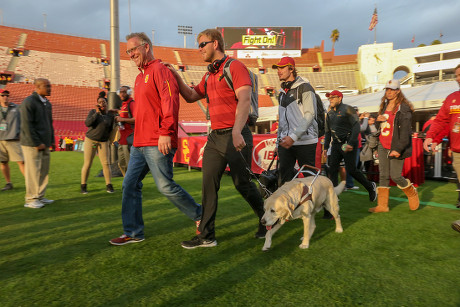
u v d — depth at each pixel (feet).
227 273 7.34
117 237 10.09
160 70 8.67
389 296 6.27
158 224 11.60
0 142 18.25
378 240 9.68
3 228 11.12
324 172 17.28
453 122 11.47
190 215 9.67
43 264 7.90
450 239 9.67
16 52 150.61
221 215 12.92
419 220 11.92
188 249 8.96
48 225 11.50
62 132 99.66
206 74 9.44
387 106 12.97
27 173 14.39
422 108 30.86
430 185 21.13
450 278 7.03
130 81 151.64
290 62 10.80
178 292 6.45
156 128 8.88
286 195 8.73
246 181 9.30
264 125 73.10
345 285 6.73
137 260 8.14
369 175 23.20
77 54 167.94
